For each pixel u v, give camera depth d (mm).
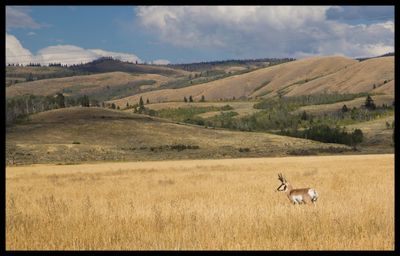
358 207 14180
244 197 18500
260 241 10406
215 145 140500
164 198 19672
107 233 11305
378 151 137000
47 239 10945
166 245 10320
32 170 60844
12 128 150000
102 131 150625
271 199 18000
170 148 134875
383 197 16969
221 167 54031
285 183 17250
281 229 11383
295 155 129625
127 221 12500
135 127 156750
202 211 14078
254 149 136250
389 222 12000
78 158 116188
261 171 42219
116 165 75375
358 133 162875
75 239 10766
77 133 148000
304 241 10430
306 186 23609
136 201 18375
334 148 139375
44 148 121438
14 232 11648
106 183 31500
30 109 199500
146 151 131250
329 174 32750
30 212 15492
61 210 15367
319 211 13438
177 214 13570
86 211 14461
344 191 20000
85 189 26531
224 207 14891
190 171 46594
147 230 11641
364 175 29547
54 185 31250
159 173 44375
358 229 11383
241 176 34625
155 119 175875
